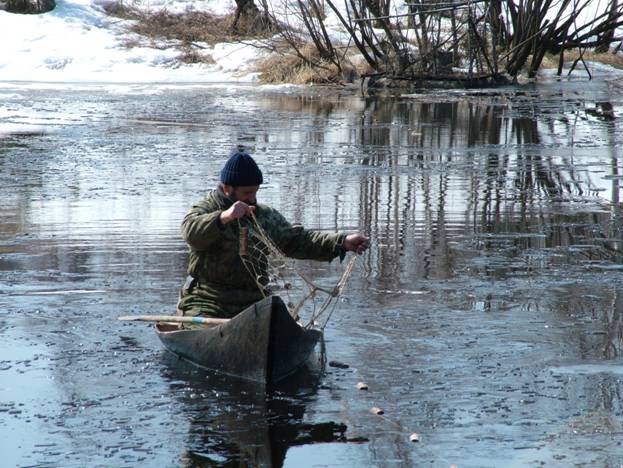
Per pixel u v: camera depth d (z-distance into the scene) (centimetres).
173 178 4053
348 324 2100
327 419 1583
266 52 9962
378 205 3469
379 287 2400
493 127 5944
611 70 10175
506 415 1602
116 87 8725
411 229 3080
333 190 3766
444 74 9075
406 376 1784
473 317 2152
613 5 9619
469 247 2834
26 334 2022
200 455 1448
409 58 9125
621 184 3972
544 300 2291
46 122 6078
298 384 1744
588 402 1653
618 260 2695
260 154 4781
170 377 1780
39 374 1789
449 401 1662
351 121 6262
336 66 9175
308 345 1836
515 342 1980
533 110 6900
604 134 5600
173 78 9656
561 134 5603
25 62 10038
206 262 1942
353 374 1797
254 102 7525
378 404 1650
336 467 1405
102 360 1870
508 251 2792
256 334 1734
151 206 3441
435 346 1953
